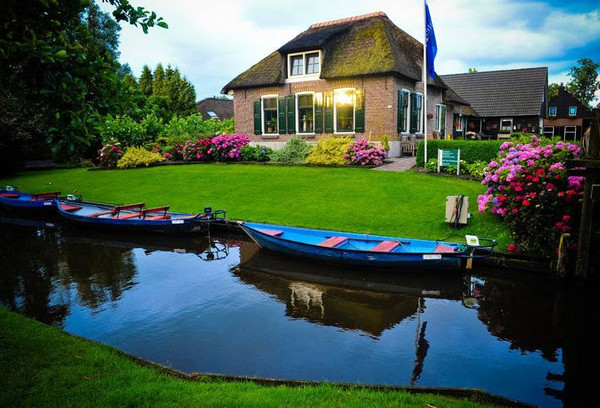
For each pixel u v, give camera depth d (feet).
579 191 25.88
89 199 54.34
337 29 69.46
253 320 21.35
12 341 16.75
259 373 16.39
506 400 13.08
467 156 49.98
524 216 27.25
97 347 16.70
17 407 11.70
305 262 30.81
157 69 133.69
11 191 59.47
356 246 30.73
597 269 24.47
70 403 11.97
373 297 24.32
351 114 64.95
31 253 35.63
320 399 12.50
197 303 23.80
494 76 117.19
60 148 13.03
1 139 77.36
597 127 22.66
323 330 20.10
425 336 19.35
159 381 13.84
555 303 22.66
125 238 40.78
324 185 47.52
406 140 66.64
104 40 129.80
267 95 71.77
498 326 20.24
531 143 33.24
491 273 27.12
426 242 28.99
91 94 14.17
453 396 13.43
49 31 13.07
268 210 41.37
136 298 24.71
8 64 12.19
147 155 73.56
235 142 67.97
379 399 12.64
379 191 43.21
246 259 32.12
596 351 17.84
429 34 49.42
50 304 24.08
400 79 63.00
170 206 46.34
